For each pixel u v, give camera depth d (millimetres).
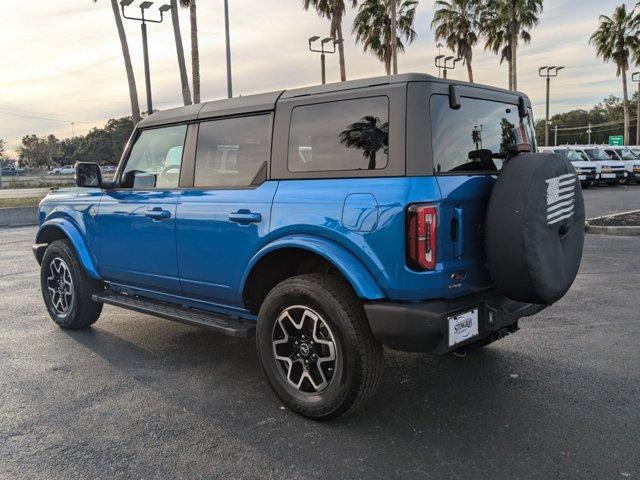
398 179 3117
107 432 3424
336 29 31000
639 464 2918
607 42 48875
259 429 3434
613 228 11938
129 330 5645
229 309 4168
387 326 3127
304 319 3488
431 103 3223
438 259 3104
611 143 54656
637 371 4219
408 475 2881
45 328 5754
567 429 3324
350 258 3232
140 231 4605
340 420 3533
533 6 35625
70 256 5379
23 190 32781
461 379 4156
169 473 2953
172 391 4047
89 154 83000
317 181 3477
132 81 26344
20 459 3113
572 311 5949
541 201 3150
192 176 4309
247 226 3746
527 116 4289
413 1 34094
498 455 3049
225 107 4125
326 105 3502
